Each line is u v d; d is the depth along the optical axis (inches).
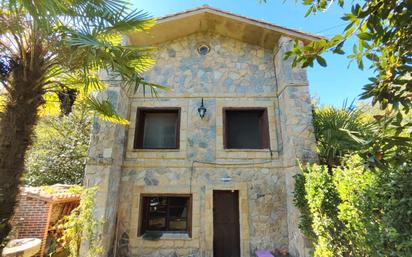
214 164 275.0
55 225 263.7
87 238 200.4
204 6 294.5
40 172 464.1
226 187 268.7
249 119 302.8
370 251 121.3
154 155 278.1
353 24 76.2
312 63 85.7
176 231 262.8
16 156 137.8
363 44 78.2
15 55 153.9
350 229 142.1
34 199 268.4
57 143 507.5
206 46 323.3
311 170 200.4
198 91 302.8
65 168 477.1
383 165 74.9
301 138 250.4
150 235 253.1
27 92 148.3
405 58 71.2
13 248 187.9
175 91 302.8
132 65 190.2
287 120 264.2
